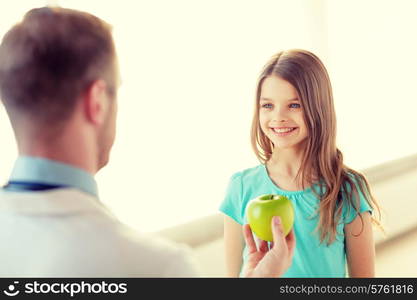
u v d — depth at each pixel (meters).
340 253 1.51
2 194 0.67
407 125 3.79
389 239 3.61
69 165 0.67
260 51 2.55
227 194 1.69
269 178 1.62
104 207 0.69
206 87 2.34
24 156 0.68
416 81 3.79
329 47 3.08
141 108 2.10
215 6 2.32
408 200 3.76
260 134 1.64
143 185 2.16
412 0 3.63
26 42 0.66
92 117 0.68
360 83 3.35
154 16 2.07
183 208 2.35
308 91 1.46
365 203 1.51
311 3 2.84
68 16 0.68
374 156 3.57
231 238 1.67
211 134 2.40
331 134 1.54
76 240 0.62
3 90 0.67
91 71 0.67
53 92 0.65
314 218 1.52
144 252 0.64
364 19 3.30
